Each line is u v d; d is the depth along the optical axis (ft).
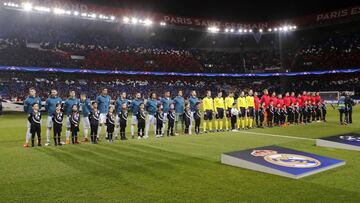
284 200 17.83
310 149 33.01
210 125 51.47
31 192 19.56
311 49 153.58
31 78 116.37
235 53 163.02
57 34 136.87
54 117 38.04
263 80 153.17
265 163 24.48
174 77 145.59
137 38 157.79
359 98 124.88
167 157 29.78
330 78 142.00
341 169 24.43
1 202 17.81
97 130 40.52
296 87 146.10
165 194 18.99
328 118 72.23
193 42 165.68
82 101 42.14
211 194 18.93
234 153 27.50
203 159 28.78
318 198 18.11
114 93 120.88
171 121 46.52
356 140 34.60
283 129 52.75
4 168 25.84
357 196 18.40
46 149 35.14
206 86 145.89
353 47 142.00
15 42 120.47
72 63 122.72
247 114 55.52
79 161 28.30
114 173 23.95
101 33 149.89
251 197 18.35
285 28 137.28
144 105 45.62
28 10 92.84
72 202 17.75
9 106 91.30
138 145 37.29
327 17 128.67
